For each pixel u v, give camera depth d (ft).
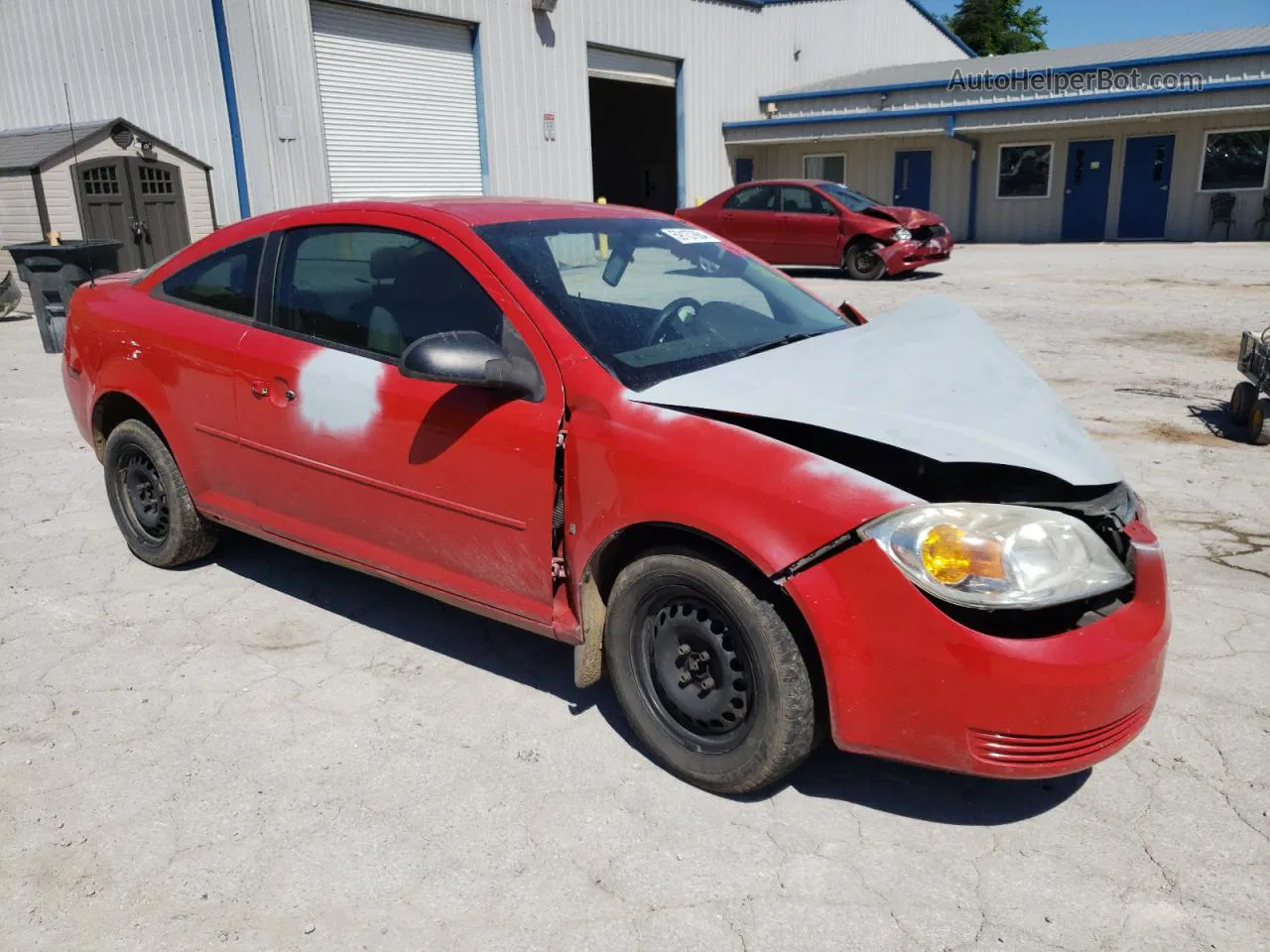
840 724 8.04
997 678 7.46
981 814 8.71
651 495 8.51
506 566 9.89
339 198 50.26
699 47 74.64
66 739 9.87
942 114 75.00
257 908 7.63
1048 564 7.66
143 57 47.24
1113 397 23.82
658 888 7.84
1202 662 11.16
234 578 13.76
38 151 37.60
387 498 10.64
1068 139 76.02
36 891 7.82
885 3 97.86
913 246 49.98
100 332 13.56
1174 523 15.53
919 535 7.62
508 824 8.60
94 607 12.83
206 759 9.55
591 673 9.68
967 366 9.63
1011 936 7.30
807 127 78.69
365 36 50.19
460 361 8.94
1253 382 20.74
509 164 58.75
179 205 40.63
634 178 97.30
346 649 11.76
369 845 8.34
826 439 8.66
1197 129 71.00
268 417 11.57
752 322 11.13
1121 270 52.03
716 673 8.75
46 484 17.85
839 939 7.29
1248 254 59.62
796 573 7.89
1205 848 8.23
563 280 10.18
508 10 57.06
